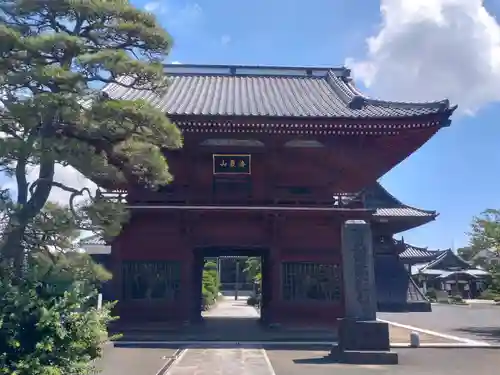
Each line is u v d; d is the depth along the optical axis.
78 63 11.34
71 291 9.77
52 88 11.20
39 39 10.89
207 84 31.34
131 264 23.70
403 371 14.13
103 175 12.79
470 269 72.56
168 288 23.55
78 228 12.24
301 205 24.19
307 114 23.69
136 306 23.34
